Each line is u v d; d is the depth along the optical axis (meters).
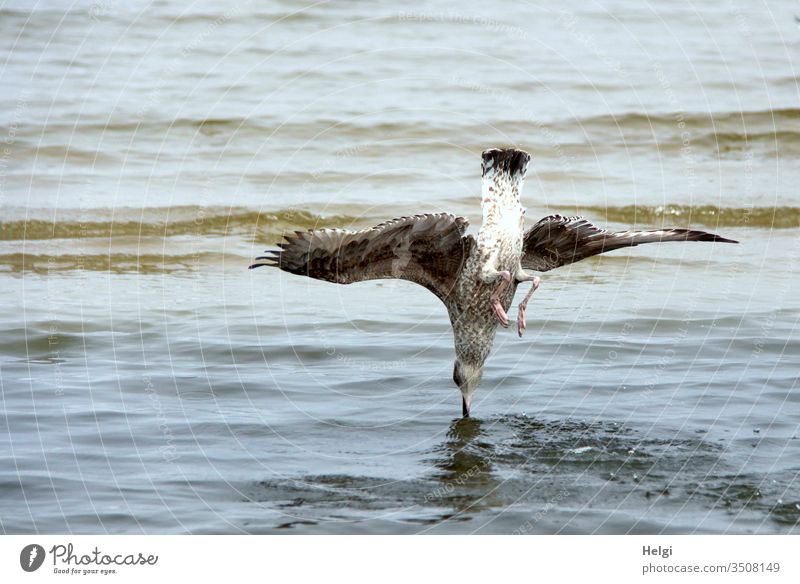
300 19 29.72
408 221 9.57
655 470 9.38
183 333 13.55
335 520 8.47
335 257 9.66
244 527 8.32
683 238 10.44
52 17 29.00
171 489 8.97
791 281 16.30
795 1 32.66
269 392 11.47
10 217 19.80
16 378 11.65
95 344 12.99
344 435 10.29
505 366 12.36
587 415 10.80
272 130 24.64
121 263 17.75
